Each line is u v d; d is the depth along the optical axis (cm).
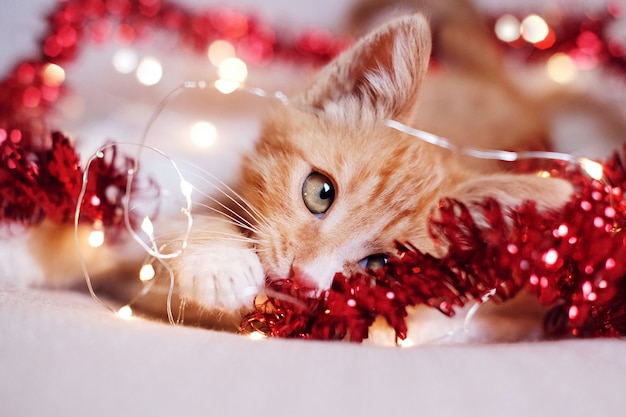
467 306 32
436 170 34
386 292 29
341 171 32
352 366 24
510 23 50
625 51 48
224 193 32
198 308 30
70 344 24
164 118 44
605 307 29
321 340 27
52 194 32
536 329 32
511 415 22
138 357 24
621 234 29
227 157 36
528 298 33
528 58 49
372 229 32
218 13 49
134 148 36
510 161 37
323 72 33
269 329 29
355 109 33
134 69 47
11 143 32
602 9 49
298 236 31
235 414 22
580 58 48
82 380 23
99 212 32
